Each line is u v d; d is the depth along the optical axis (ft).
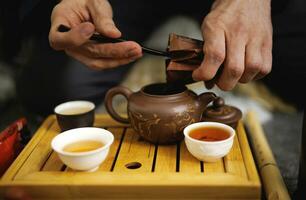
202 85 5.72
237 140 3.20
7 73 6.95
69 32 3.07
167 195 2.63
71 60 4.82
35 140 3.31
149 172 2.76
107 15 3.28
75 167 2.69
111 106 3.39
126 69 5.49
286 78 5.09
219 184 2.58
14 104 6.15
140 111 3.02
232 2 3.22
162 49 6.12
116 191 2.64
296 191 3.15
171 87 3.24
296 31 4.77
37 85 4.80
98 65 3.40
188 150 2.93
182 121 3.00
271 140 4.84
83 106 3.62
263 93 5.61
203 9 5.44
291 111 5.43
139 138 3.31
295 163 4.38
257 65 2.93
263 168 3.26
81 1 3.47
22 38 6.19
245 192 2.58
